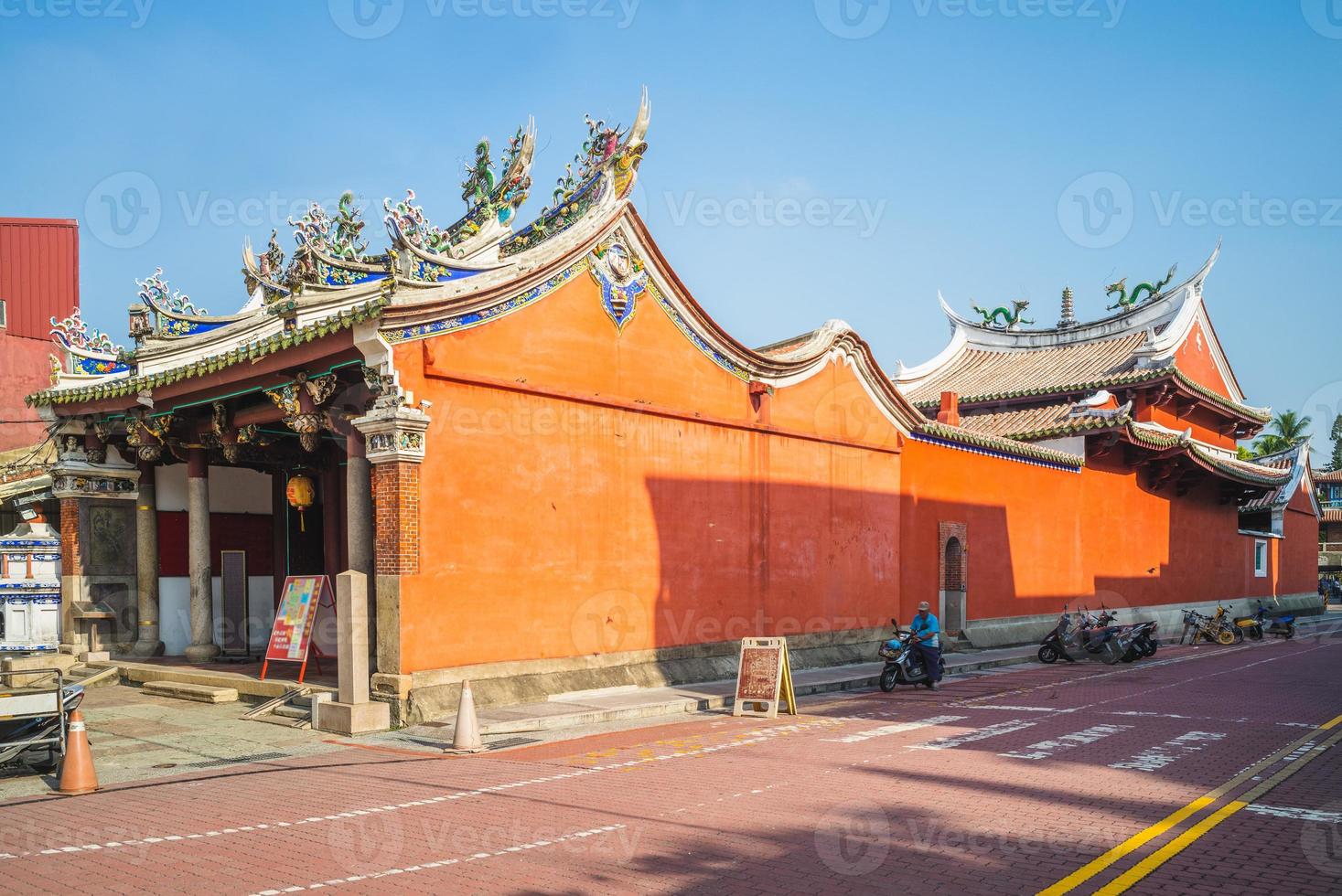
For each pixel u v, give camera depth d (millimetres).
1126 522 31312
